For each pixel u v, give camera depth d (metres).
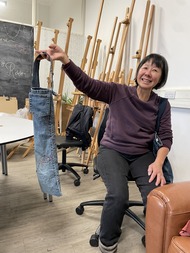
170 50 2.10
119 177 1.23
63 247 1.35
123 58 2.80
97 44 2.98
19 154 2.99
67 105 3.30
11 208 1.73
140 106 1.37
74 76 1.24
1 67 3.28
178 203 0.88
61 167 2.41
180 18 1.98
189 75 1.91
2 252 1.28
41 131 1.24
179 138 2.03
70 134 2.28
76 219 1.63
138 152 1.38
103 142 1.46
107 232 1.20
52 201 1.86
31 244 1.36
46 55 1.15
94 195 1.99
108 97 1.39
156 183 1.20
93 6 3.44
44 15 5.35
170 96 2.04
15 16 5.31
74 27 4.03
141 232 1.53
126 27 2.48
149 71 1.34
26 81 3.49
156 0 2.25
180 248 0.80
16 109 3.35
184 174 2.00
